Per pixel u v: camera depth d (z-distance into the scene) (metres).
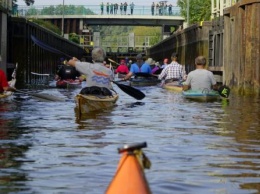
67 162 11.59
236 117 20.59
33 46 58.47
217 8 59.41
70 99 28.86
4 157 12.16
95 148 13.27
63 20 114.88
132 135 15.49
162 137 15.17
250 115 21.41
